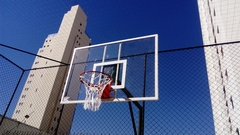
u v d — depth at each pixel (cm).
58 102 2648
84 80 495
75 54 598
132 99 423
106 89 463
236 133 812
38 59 3303
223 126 1205
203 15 2012
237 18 616
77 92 497
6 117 908
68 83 531
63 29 3469
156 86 418
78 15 3606
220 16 871
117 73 481
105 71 504
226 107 1127
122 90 450
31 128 1025
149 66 456
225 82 1003
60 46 3231
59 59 3028
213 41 1407
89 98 466
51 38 3519
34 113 2517
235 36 632
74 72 548
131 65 481
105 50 557
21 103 2783
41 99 2616
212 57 1423
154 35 513
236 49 614
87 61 557
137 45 516
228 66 741
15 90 638
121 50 530
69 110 1797
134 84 443
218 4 917
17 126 954
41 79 2898
